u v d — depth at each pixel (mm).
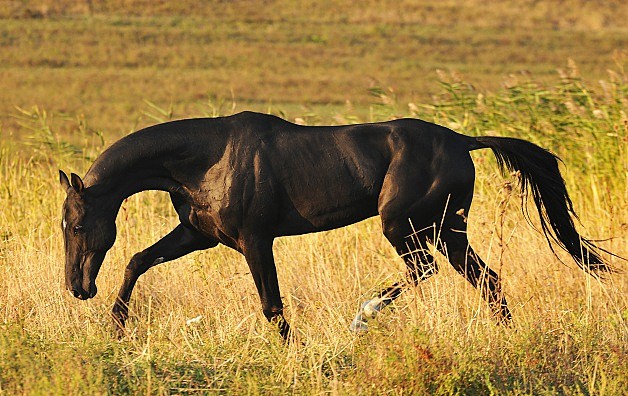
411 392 15297
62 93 76688
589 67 99625
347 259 24703
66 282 18562
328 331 18328
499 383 15727
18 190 29094
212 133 18594
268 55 107750
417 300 18672
